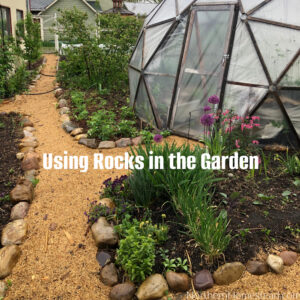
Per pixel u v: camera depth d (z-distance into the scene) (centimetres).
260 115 502
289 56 484
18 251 289
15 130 600
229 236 285
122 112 686
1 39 855
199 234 281
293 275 268
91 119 650
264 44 488
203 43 526
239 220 323
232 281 263
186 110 552
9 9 1086
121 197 357
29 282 264
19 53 1020
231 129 500
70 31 994
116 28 965
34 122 661
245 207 344
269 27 488
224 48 501
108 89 919
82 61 990
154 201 356
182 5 572
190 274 265
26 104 800
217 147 452
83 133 586
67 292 256
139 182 340
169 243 295
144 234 289
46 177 429
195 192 330
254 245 290
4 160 473
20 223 322
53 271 275
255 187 388
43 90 957
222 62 501
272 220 322
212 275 264
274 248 290
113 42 939
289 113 499
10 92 884
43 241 309
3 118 671
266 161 425
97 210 333
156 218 329
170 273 259
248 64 494
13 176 427
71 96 825
